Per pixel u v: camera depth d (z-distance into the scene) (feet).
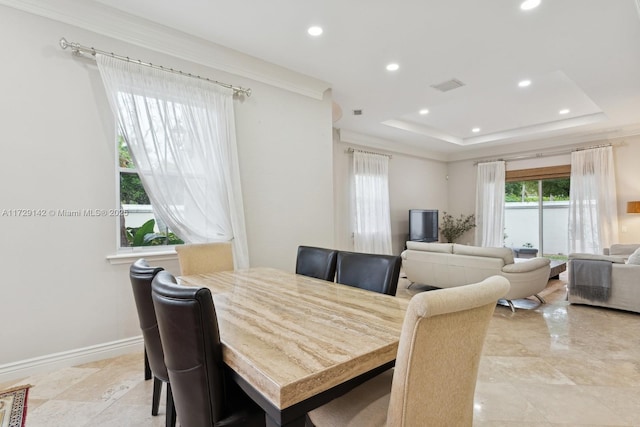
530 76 11.96
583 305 13.08
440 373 2.96
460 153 26.25
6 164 7.04
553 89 14.14
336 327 3.92
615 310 12.46
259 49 10.02
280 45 9.80
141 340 8.72
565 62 10.85
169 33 8.98
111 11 8.06
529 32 9.09
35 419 5.79
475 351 3.21
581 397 6.65
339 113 15.70
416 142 22.72
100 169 8.16
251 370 2.93
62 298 7.64
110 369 7.61
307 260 8.11
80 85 7.91
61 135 7.66
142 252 9.02
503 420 5.94
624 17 8.35
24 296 7.21
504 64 11.01
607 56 10.41
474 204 25.70
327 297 5.37
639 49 9.97
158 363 5.09
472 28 8.91
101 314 8.15
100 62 7.98
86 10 7.86
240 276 7.32
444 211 27.04
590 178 19.62
